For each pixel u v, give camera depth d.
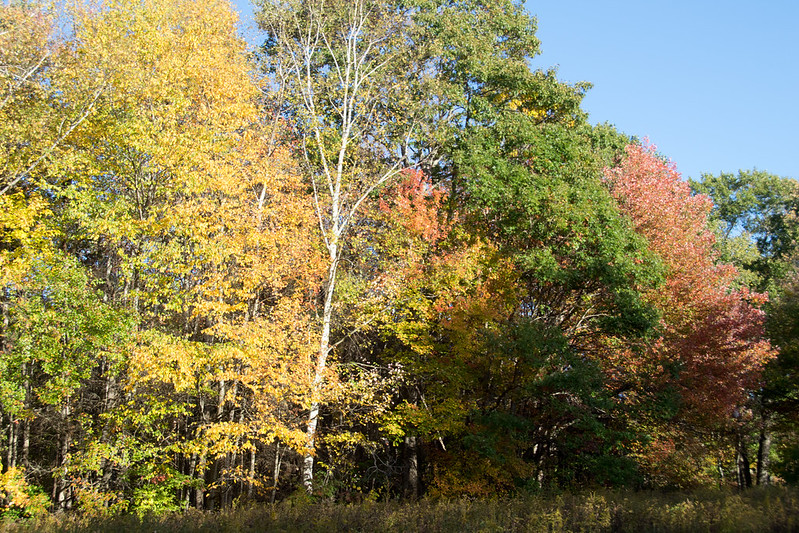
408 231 21.39
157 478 16.66
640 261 20.06
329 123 24.03
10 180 16.27
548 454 22.00
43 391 15.93
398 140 23.09
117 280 19.97
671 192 24.64
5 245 17.58
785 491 13.12
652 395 19.78
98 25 16.66
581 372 18.20
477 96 24.03
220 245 15.77
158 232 16.42
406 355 20.77
